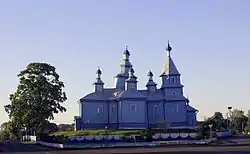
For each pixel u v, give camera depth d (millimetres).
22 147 72312
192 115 111688
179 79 111062
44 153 54000
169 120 108688
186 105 110062
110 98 108812
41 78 94188
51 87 94375
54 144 75750
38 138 90375
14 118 92500
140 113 105750
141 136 81312
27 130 97500
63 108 95438
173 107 109375
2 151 60000
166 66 112500
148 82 113125
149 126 109062
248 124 152375
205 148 57344
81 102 107562
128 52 115938
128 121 104688
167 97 110062
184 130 96375
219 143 72875
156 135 83062
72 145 73062
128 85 107375
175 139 82250
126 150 58125
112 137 82625
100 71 111750
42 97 93875
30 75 94312
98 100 108312
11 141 101875
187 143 75000
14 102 92625
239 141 77312
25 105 92125
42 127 92688
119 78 113750
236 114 166875
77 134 86000
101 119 108000
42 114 91938
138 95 106375
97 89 110438
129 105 105438
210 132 81125
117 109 107125
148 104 109875
